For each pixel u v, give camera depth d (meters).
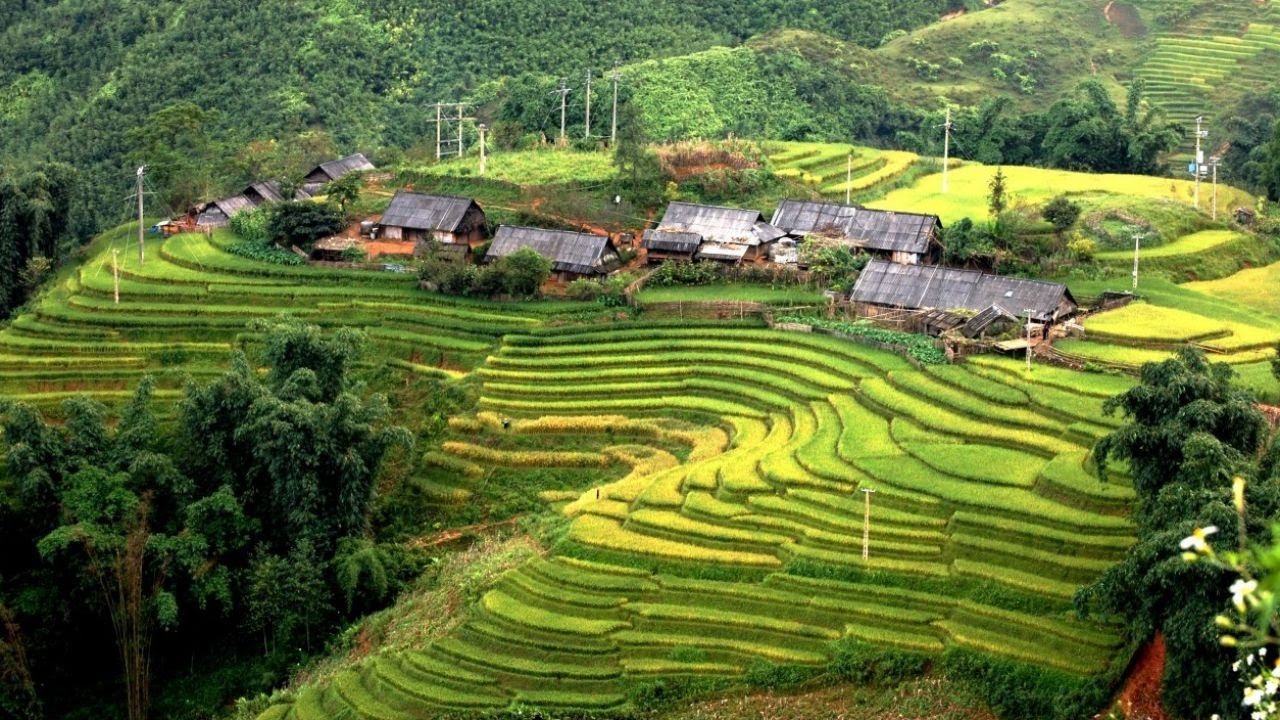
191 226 120.38
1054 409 74.50
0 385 92.69
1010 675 55.62
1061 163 138.38
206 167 135.88
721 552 66.12
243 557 73.56
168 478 73.88
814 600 61.66
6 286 117.50
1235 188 127.19
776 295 96.38
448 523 79.19
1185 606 49.84
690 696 58.47
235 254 110.06
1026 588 59.78
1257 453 58.81
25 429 72.94
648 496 72.19
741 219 105.81
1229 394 59.59
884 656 58.00
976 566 61.94
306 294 101.62
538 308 97.81
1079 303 92.81
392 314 98.81
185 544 70.88
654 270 101.38
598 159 124.25
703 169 120.75
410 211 110.19
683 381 87.19
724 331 91.69
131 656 68.62
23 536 72.50
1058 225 103.19
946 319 88.06
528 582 66.69
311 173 129.62
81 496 71.56
